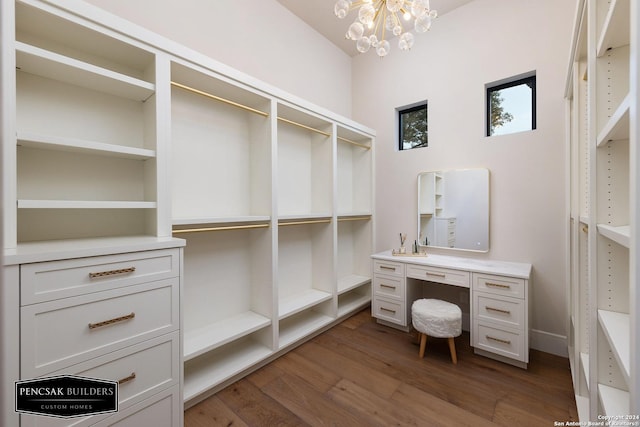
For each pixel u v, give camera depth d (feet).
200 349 5.39
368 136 10.37
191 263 6.30
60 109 4.56
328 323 8.50
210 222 5.65
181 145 6.16
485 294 6.82
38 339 3.19
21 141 3.73
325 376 6.20
